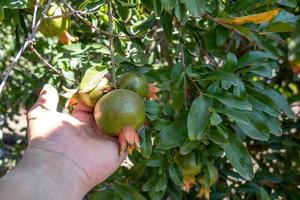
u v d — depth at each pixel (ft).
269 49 1.74
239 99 1.48
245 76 1.80
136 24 1.81
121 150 1.37
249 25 1.60
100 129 1.42
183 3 1.44
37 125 1.54
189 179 1.85
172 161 1.84
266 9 1.76
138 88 1.46
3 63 2.81
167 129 1.58
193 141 1.56
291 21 1.53
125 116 1.32
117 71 1.70
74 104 1.60
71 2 2.52
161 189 1.87
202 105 1.48
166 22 1.65
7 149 3.36
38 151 1.44
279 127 1.71
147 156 1.54
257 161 2.68
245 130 1.56
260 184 2.40
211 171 1.86
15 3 1.72
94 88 1.45
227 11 1.60
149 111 1.57
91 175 1.45
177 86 1.65
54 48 2.35
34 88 2.67
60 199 1.32
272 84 2.97
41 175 1.34
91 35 2.43
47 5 1.51
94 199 1.86
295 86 3.18
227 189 2.29
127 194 1.82
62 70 1.95
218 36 1.70
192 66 1.71
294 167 2.64
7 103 3.06
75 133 1.51
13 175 1.31
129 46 1.92
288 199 2.41
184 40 1.79
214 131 1.50
